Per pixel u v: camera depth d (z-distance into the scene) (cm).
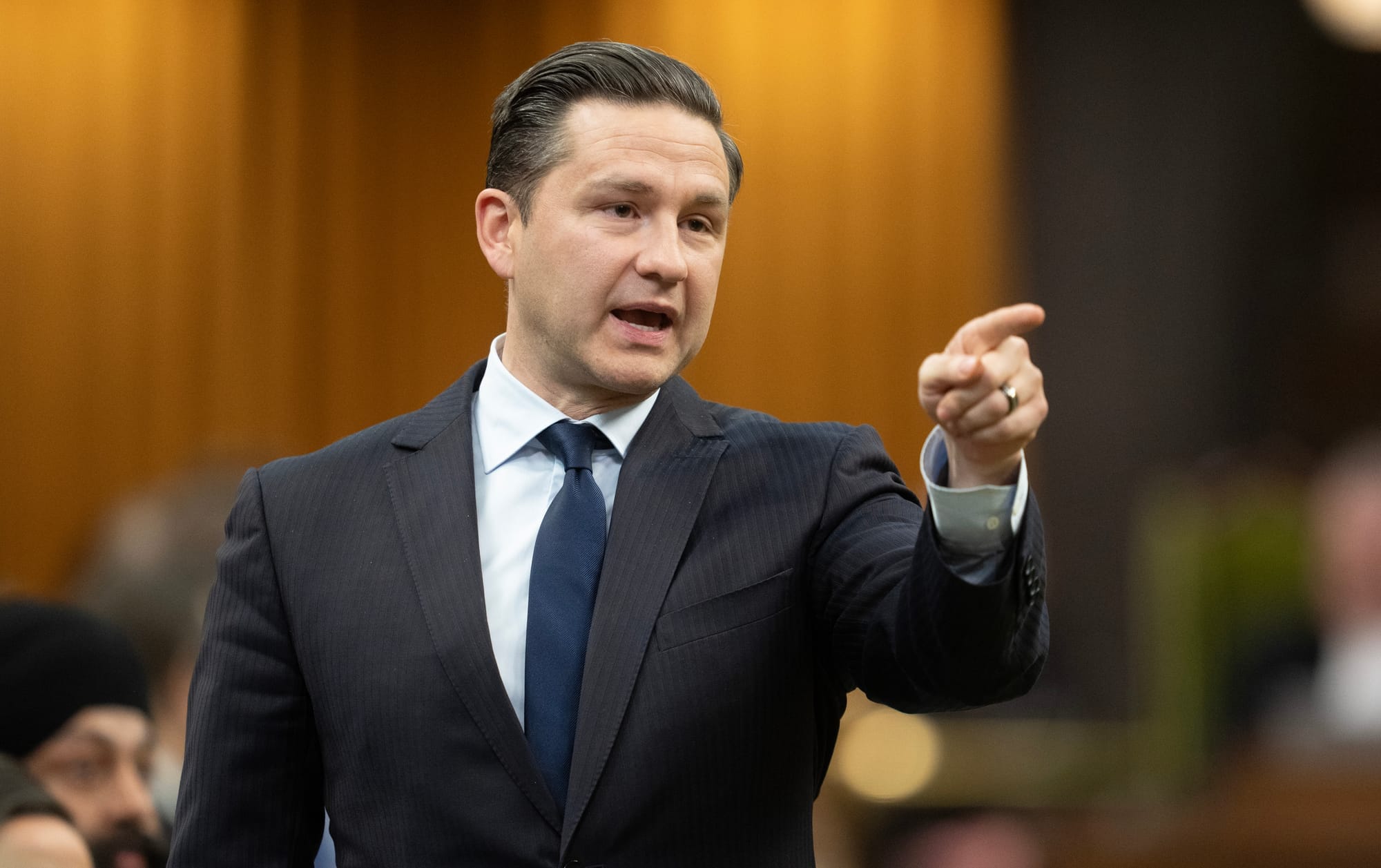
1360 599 1141
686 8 2698
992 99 2706
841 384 2698
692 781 550
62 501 2688
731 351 2698
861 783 1884
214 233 2695
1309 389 2786
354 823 568
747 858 556
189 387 2686
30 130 2688
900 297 2698
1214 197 2758
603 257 580
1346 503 1223
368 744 566
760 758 561
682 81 602
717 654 562
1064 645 2680
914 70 2705
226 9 2705
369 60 2723
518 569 592
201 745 596
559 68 606
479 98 2717
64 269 2689
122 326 2688
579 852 541
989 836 1764
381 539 594
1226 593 1054
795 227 2700
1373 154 2803
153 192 2692
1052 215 2777
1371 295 2808
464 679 560
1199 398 2752
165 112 2692
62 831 674
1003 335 495
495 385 625
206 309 2692
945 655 514
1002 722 1981
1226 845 726
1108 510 2733
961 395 488
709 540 582
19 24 2691
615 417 613
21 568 2680
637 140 584
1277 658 995
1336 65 2809
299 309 2709
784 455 604
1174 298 2762
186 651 919
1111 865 779
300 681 598
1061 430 2764
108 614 920
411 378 2708
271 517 612
